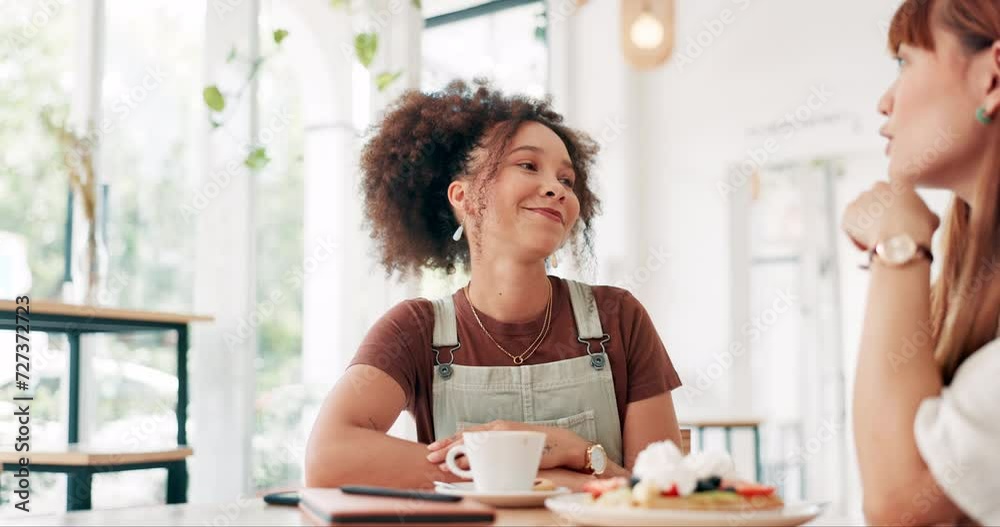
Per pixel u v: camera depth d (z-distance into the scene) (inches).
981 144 34.6
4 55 98.3
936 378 33.0
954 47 34.7
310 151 124.3
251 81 109.9
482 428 48.2
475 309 55.2
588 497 32.4
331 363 122.6
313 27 123.8
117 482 103.3
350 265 122.3
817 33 179.5
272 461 119.0
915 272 34.4
